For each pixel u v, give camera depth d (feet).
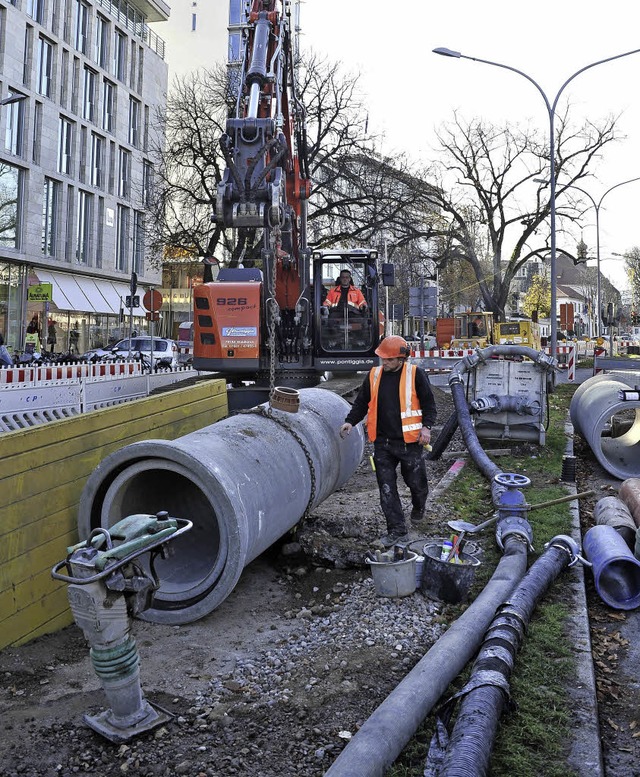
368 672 13.64
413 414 20.66
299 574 18.85
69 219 133.80
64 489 16.14
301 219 47.42
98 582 10.80
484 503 25.52
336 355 48.85
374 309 48.60
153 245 105.29
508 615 14.48
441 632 15.40
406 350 20.71
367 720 10.91
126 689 11.56
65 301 129.08
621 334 279.08
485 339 103.96
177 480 19.27
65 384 43.62
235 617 16.46
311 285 49.19
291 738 11.53
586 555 19.17
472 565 16.84
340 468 22.53
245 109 37.96
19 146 119.96
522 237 137.18
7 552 14.30
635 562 17.42
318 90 96.12
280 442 18.97
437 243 140.05
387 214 101.86
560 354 89.66
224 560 15.28
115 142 148.97
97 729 11.53
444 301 234.38
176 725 11.90
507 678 12.38
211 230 98.22
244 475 16.21
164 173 103.45
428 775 10.19
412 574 17.13
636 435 37.45
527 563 18.43
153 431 20.51
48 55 126.93
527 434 35.12
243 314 46.78
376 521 22.79
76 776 10.65
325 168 100.37
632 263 246.68
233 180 31.48
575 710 11.99
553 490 27.02
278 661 14.21
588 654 13.92
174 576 16.85
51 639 15.24
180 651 14.66
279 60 39.34
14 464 14.51
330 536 20.10
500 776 10.28
